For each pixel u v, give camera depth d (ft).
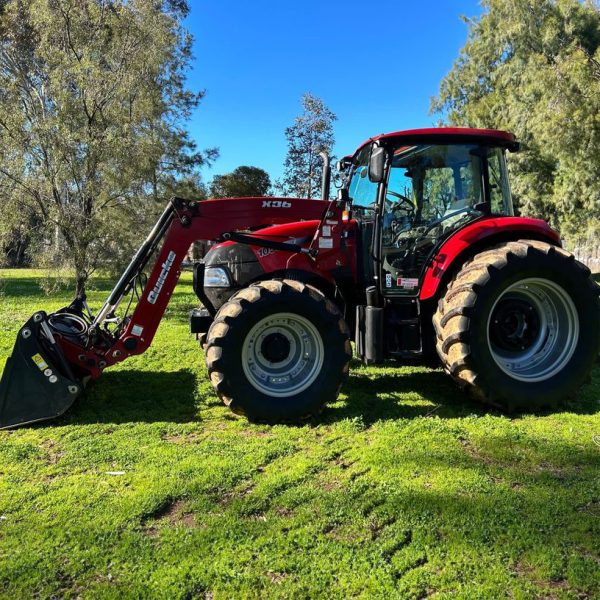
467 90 89.25
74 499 9.53
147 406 14.99
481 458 11.26
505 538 8.31
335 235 15.31
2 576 7.47
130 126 33.47
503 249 14.25
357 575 7.46
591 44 64.34
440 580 7.34
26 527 8.66
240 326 13.28
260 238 15.14
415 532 8.45
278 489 9.82
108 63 33.58
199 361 20.16
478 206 16.01
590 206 58.85
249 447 11.86
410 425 13.07
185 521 8.95
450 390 16.38
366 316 14.57
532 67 56.03
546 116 51.57
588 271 14.48
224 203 14.57
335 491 9.71
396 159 15.53
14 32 33.86
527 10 66.28
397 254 15.42
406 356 14.97
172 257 14.28
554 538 8.29
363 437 12.53
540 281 14.25
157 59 36.96
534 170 68.13
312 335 13.93
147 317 14.16
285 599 7.02
